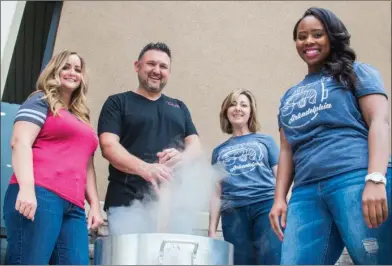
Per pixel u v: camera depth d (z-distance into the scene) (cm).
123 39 464
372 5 513
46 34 458
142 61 270
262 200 275
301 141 194
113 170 254
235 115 304
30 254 189
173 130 265
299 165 194
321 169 184
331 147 184
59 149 206
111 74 454
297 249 186
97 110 442
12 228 192
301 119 194
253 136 298
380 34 516
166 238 160
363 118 188
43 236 191
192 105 469
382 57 514
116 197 246
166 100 273
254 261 274
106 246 166
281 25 495
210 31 485
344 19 511
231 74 481
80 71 232
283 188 209
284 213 204
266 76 485
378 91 185
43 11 453
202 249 162
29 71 464
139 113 261
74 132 210
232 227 280
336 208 179
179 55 477
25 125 203
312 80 199
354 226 175
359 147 182
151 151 256
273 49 490
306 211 187
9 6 309
